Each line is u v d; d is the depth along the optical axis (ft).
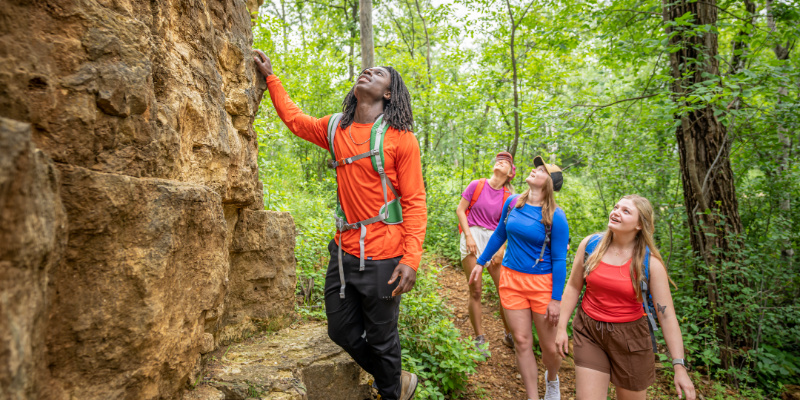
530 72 25.46
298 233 14.39
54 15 4.04
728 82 13.53
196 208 5.37
